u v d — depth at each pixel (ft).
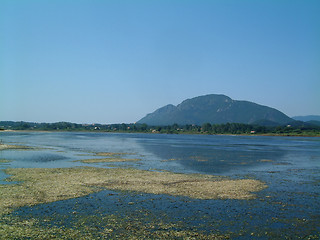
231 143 409.49
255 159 201.87
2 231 60.08
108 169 145.38
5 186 100.58
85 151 252.62
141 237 59.06
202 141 467.93
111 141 431.43
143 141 444.96
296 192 99.55
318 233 63.36
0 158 187.83
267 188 104.88
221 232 62.75
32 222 65.92
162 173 135.03
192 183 110.83
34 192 92.27
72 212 73.56
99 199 86.02
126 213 73.56
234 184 109.91
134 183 108.99
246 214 74.69
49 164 163.63
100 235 59.57
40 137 525.75
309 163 184.75
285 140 540.93
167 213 74.08
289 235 62.03
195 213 74.54
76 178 117.70
